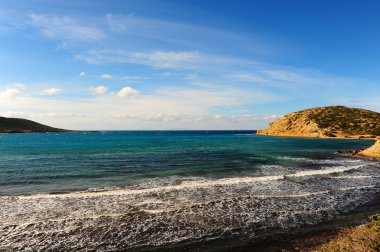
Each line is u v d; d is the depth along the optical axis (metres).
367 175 24.38
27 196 16.45
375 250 8.65
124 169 27.25
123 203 14.87
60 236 10.72
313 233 11.13
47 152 45.69
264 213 13.51
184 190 17.88
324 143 73.00
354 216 13.27
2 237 10.59
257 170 26.81
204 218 12.69
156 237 10.66
